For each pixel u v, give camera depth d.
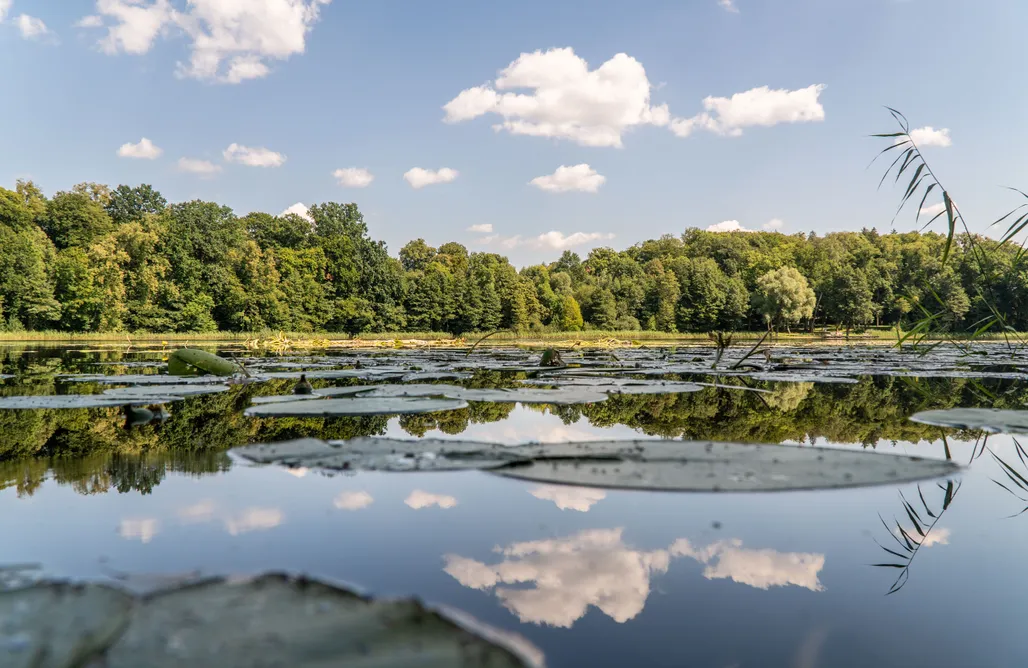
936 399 8.14
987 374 12.47
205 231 61.41
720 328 79.12
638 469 3.45
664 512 3.00
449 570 2.30
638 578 2.29
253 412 6.29
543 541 2.66
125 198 69.38
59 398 7.54
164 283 53.47
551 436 5.25
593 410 6.97
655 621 1.94
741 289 81.19
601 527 2.82
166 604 1.74
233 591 1.85
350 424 5.83
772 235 126.31
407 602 1.82
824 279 78.69
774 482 3.21
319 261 68.12
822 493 3.36
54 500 3.22
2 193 53.34
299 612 1.70
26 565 2.22
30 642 1.47
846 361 16.92
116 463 4.08
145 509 3.06
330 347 33.56
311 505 3.14
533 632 1.81
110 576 2.10
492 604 2.02
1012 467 4.18
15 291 45.84
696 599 2.11
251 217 78.06
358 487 3.45
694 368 13.95
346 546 2.56
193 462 4.07
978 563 2.47
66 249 57.03
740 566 2.42
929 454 4.59
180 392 8.39
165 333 52.50
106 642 1.48
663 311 79.00
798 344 36.25
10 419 5.98
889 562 2.47
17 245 46.59
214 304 56.84
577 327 75.75
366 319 64.88
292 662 1.39
